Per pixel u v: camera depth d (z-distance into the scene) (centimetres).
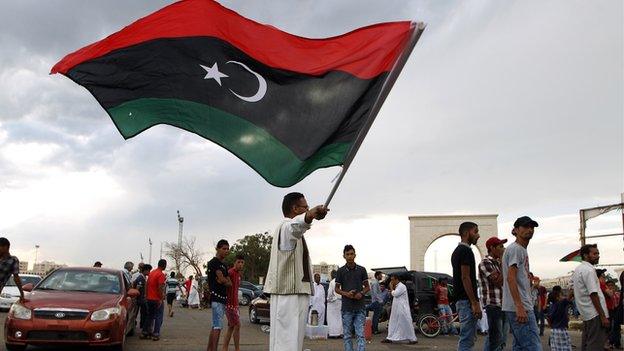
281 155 428
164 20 442
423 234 3872
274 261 448
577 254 1492
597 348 803
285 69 442
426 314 1695
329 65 441
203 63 438
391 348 1337
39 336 947
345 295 933
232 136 432
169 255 5656
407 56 421
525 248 667
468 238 799
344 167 411
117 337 999
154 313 1308
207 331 1589
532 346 645
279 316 437
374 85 434
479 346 1380
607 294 1363
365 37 445
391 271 2022
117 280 1142
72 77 425
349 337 932
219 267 933
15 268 966
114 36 434
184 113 431
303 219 416
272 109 435
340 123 429
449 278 1764
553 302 1085
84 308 979
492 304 788
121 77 429
